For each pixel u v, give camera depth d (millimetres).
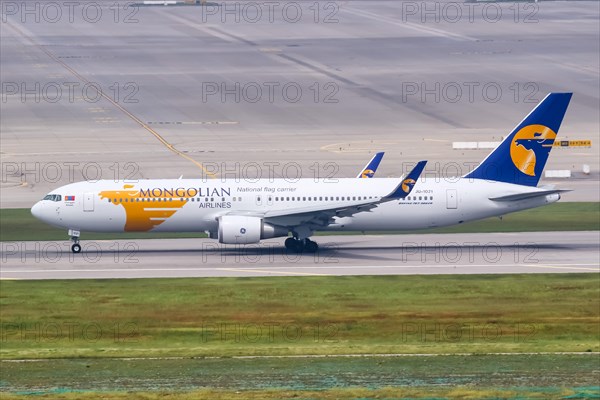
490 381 181875
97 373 187375
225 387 178750
